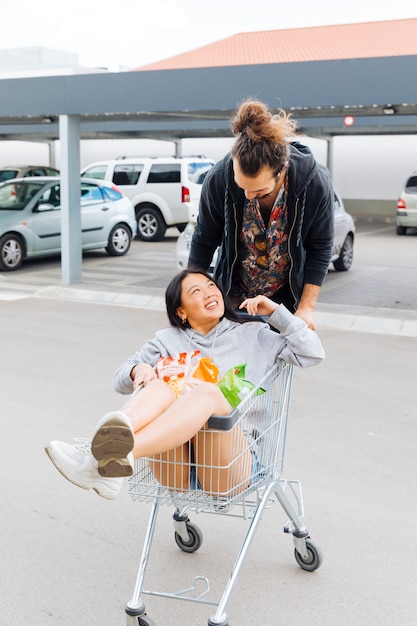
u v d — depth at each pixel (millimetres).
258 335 3719
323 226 3879
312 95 10492
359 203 28969
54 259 16781
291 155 3615
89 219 16359
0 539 4223
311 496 4785
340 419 6309
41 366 7875
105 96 11969
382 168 28469
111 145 31109
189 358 3521
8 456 5398
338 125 20641
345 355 8531
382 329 9906
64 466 3014
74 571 3902
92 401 6691
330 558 4043
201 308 3660
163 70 11453
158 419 3107
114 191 17141
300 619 3490
